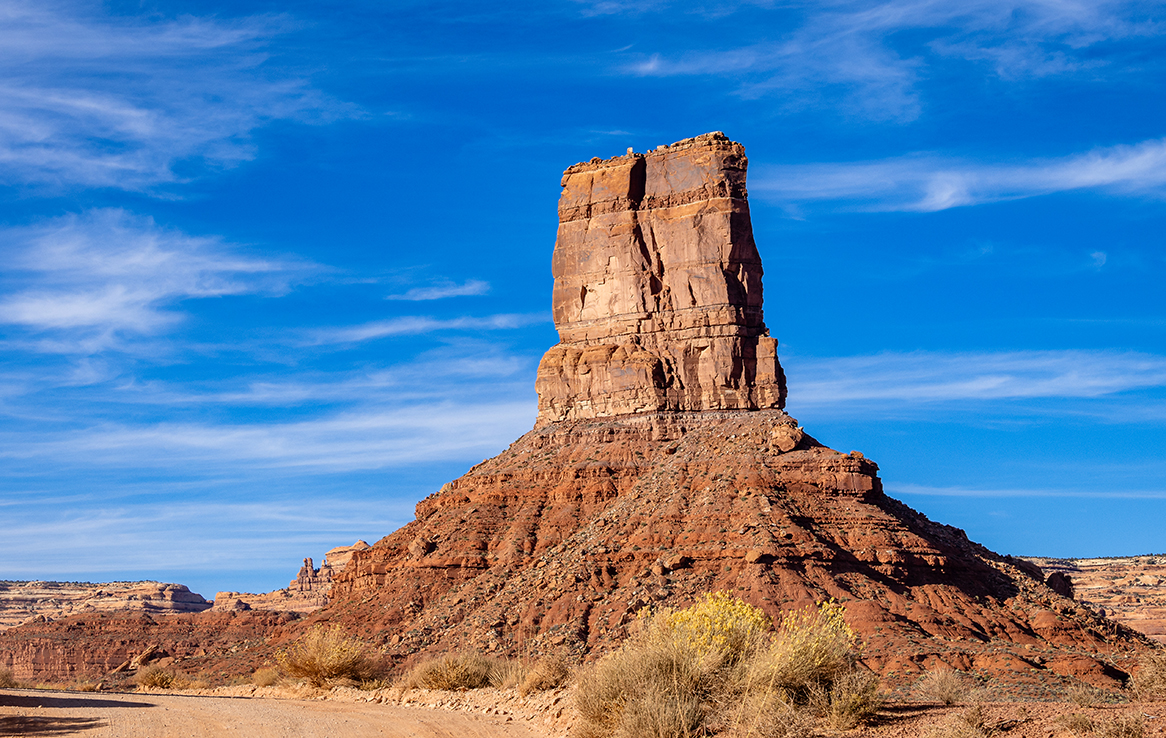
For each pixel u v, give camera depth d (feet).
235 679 288.30
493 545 311.06
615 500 310.04
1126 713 71.31
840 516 272.31
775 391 331.36
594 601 260.01
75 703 119.65
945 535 301.43
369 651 269.64
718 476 288.10
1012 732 72.18
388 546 333.42
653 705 85.66
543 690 126.11
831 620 95.20
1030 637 248.11
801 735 79.00
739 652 93.25
